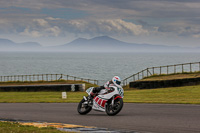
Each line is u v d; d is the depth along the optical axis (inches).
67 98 907.4
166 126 319.3
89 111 458.3
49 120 404.5
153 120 363.6
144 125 331.9
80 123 370.0
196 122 337.1
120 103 418.6
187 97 732.0
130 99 745.0
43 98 954.7
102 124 354.3
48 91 1369.3
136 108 507.5
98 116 428.1
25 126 343.6
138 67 6190.9
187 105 527.2
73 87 1317.7
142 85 1213.1
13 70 5615.2
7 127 335.9
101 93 441.4
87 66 6835.6
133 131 300.4
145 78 1430.9
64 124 359.9
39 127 337.4
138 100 698.2
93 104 446.3
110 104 432.1
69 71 5201.8
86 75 4276.6
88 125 353.1
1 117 452.1
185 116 386.6
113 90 429.1
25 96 1091.9
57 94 1181.1
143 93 917.8
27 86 1403.8
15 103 741.3
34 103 713.6
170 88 1024.2
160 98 740.7
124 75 4160.9
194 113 412.8
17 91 1414.9
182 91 886.4
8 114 487.2
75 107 570.9
